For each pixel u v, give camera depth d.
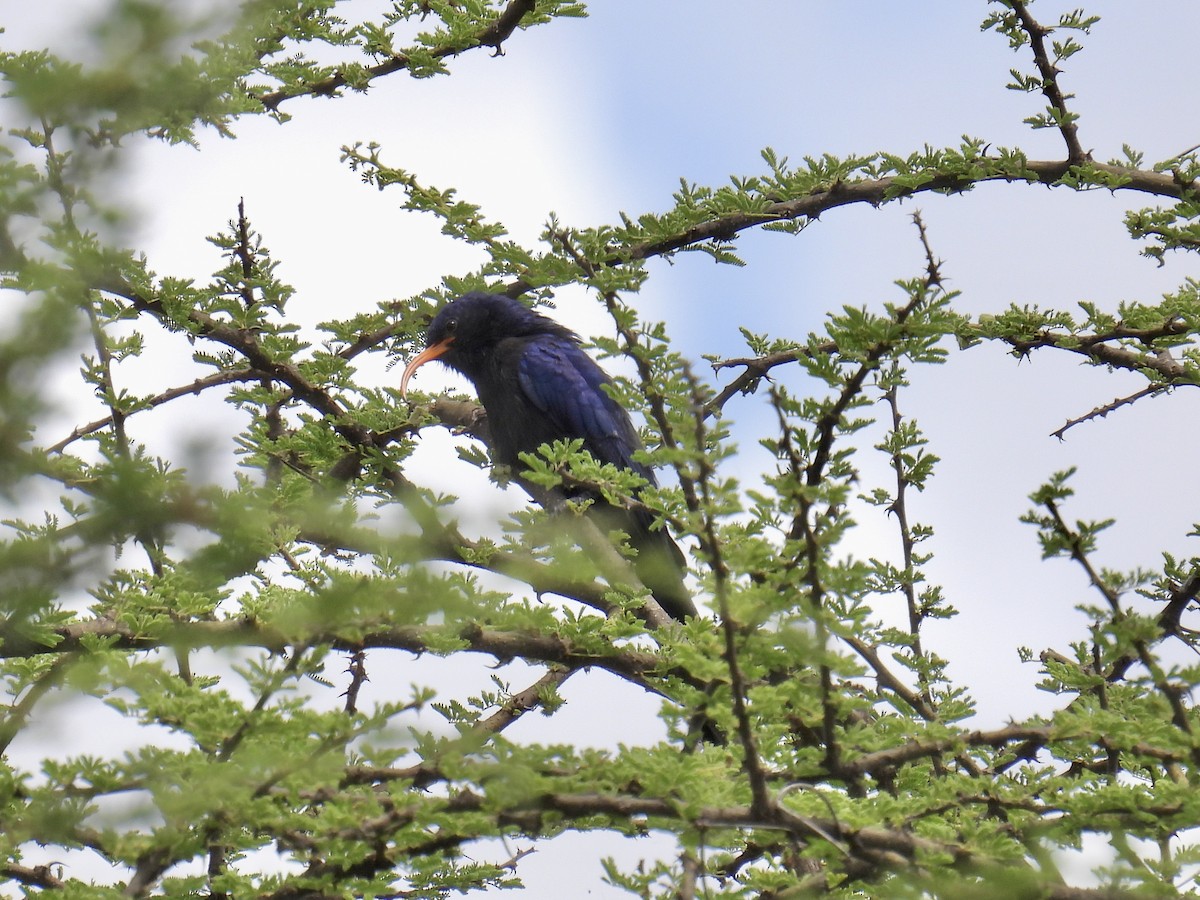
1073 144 13.50
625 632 9.84
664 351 7.73
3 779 7.89
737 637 7.27
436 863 9.08
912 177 13.31
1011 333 13.66
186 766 7.32
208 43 4.89
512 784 7.39
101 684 7.25
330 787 7.69
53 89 4.55
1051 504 6.79
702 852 7.43
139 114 4.71
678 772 7.44
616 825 8.62
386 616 7.02
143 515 5.16
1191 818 7.56
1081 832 8.07
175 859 7.54
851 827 7.48
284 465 12.16
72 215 4.80
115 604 9.16
